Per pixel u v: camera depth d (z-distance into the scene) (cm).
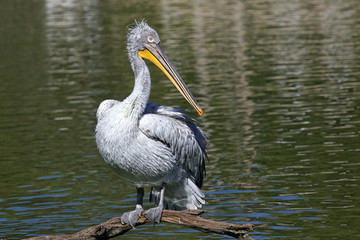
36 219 1093
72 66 2608
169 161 894
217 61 2527
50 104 2005
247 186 1227
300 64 2367
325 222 1028
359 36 2844
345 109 1739
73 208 1146
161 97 2008
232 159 1401
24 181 1316
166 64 916
